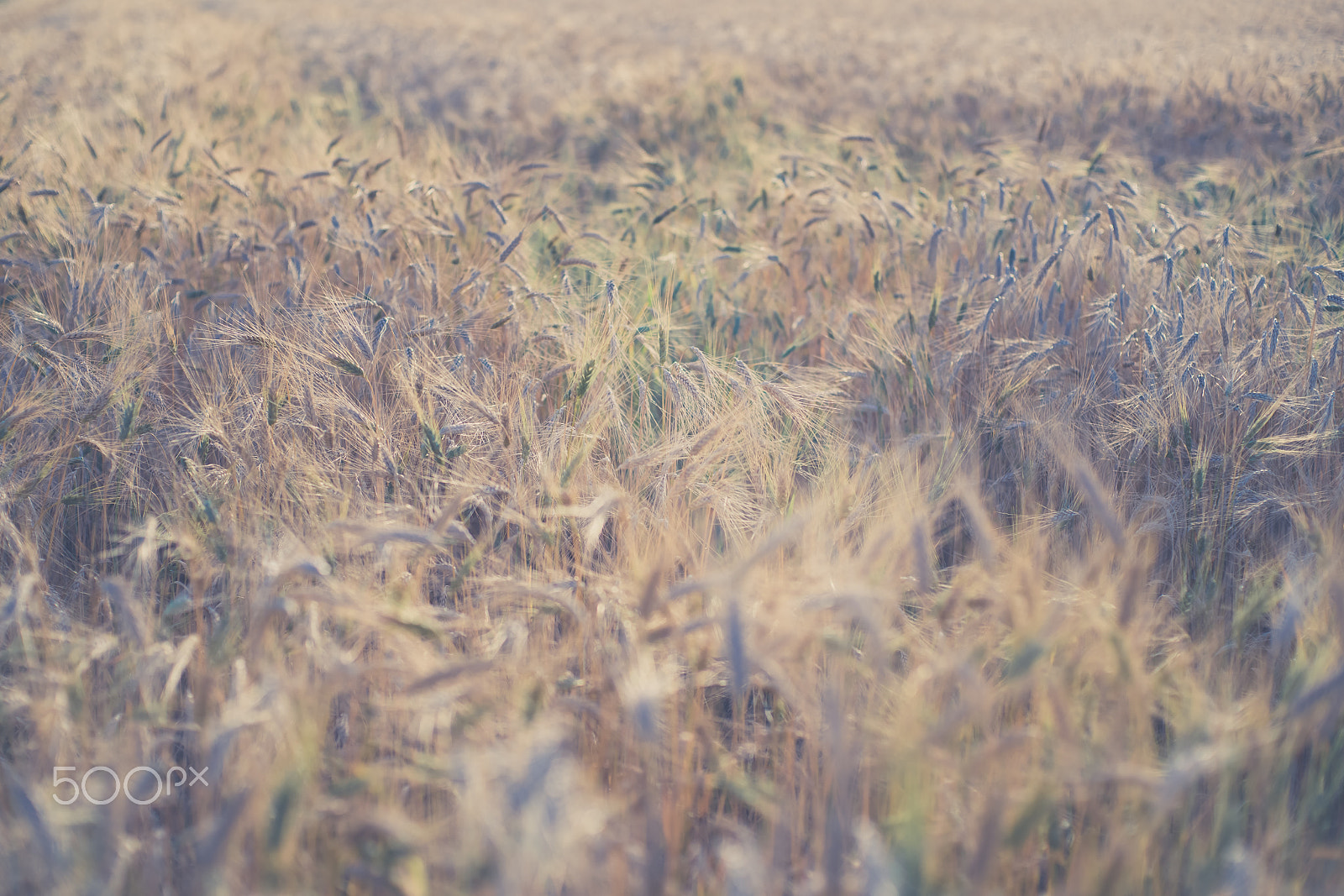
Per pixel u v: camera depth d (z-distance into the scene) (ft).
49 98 24.56
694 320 13.48
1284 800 5.77
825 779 6.21
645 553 7.83
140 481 9.60
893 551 6.82
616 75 35.45
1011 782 5.64
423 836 4.71
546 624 7.46
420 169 16.33
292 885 4.80
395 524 6.80
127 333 10.04
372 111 34.14
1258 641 7.79
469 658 6.57
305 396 9.06
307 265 11.70
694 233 16.01
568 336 10.49
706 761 6.69
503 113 31.17
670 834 6.09
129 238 13.32
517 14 78.02
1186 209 17.39
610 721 6.45
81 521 9.30
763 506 8.52
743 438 8.73
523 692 5.85
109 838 4.83
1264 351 9.98
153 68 32.83
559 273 13.15
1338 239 15.43
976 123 30.86
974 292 12.51
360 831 5.23
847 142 21.90
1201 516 9.14
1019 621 6.01
